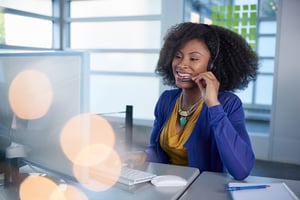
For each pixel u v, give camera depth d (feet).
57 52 2.59
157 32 17.34
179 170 3.92
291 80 13.52
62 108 2.63
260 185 3.39
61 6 19.35
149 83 18.01
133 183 3.30
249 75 5.13
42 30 18.86
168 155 5.04
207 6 16.65
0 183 3.22
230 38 4.82
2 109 3.14
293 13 13.15
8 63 2.99
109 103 19.31
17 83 2.94
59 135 2.71
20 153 3.09
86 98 2.52
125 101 18.80
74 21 19.42
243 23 15.97
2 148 3.19
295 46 13.28
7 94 3.06
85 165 2.66
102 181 3.32
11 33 16.99
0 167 3.24
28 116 2.93
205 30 4.62
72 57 2.50
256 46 16.31
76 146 2.62
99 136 2.95
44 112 2.78
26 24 17.80
